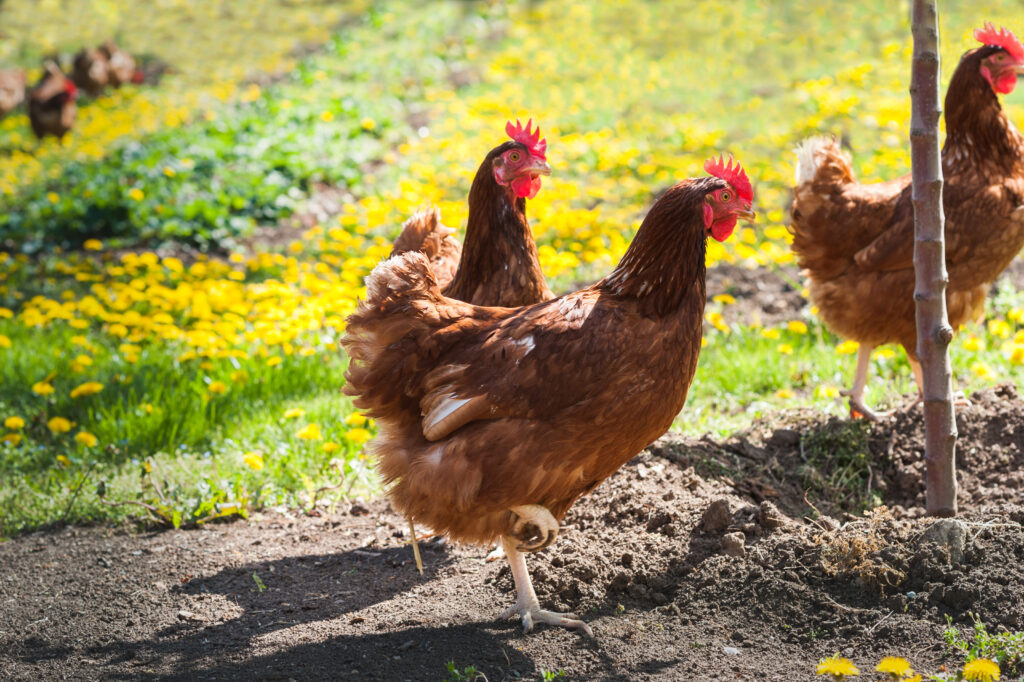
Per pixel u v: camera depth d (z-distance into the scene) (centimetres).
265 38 2494
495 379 369
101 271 1071
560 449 370
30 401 746
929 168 439
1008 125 543
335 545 519
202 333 736
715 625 397
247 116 1589
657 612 413
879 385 652
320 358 773
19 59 2578
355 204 1212
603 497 503
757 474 521
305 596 461
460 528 394
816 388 662
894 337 570
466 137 1409
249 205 1193
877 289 557
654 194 1148
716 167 397
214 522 556
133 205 1166
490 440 367
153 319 834
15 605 462
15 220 1199
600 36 2061
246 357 733
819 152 574
